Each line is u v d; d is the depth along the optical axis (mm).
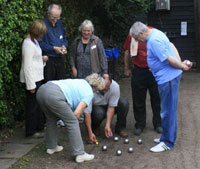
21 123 5746
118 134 5219
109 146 4754
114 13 9195
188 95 7879
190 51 11531
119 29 9883
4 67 4809
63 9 7016
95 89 4254
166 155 4395
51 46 5340
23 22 5148
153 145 4770
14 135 5199
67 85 4121
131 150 4496
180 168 4000
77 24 7820
